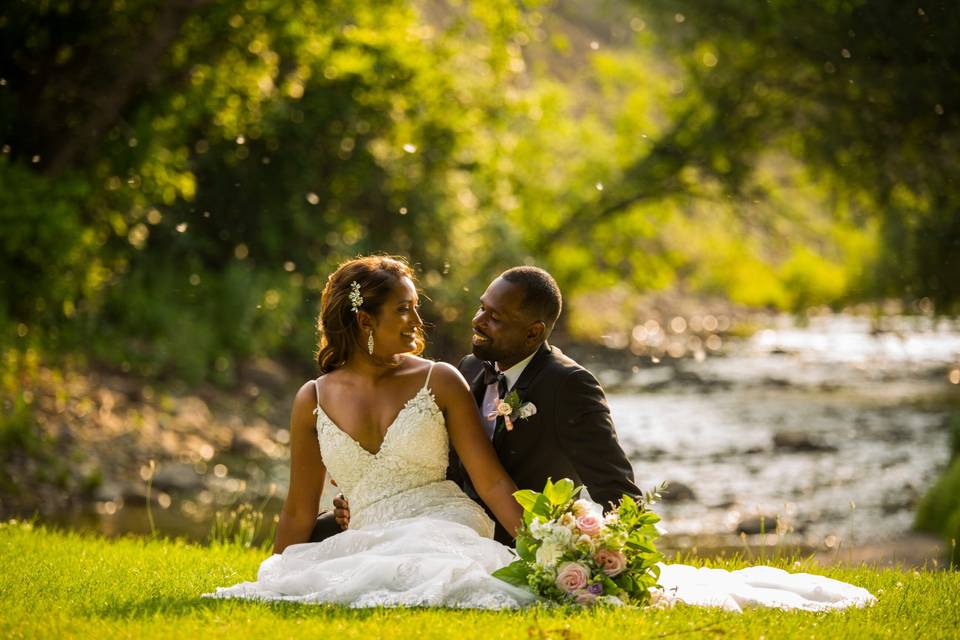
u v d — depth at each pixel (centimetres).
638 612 537
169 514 1471
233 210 2453
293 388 2394
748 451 1936
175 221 2380
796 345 3628
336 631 491
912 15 2152
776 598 604
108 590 653
